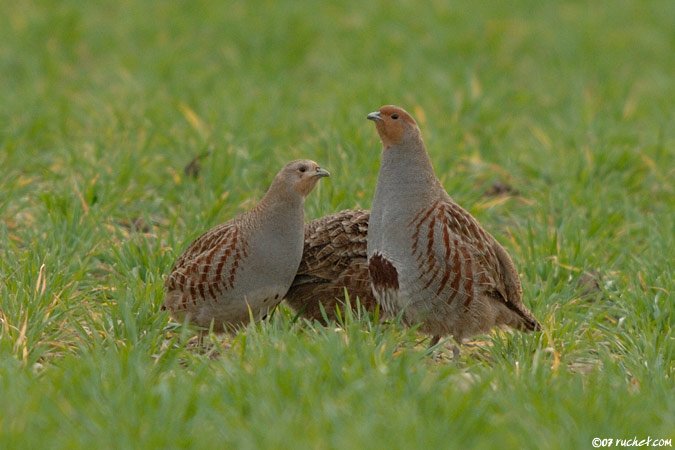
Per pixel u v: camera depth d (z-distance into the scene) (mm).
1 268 10734
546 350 9648
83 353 8820
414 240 9688
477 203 14125
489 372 8742
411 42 25438
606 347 10188
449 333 9906
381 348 8758
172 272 10219
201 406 7594
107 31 25531
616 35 27266
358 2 29016
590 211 14172
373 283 10039
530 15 28859
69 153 15141
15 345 9016
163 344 9953
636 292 11031
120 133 16344
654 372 9039
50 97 19250
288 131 17203
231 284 10039
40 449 6980
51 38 24594
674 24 28625
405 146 9812
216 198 13500
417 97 19406
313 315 10695
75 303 10406
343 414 7496
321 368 8242
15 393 7758
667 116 19594
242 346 8883
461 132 17062
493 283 9812
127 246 11555
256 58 24141
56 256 11219
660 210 14781
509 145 17312
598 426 7609
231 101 19000
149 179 14617
